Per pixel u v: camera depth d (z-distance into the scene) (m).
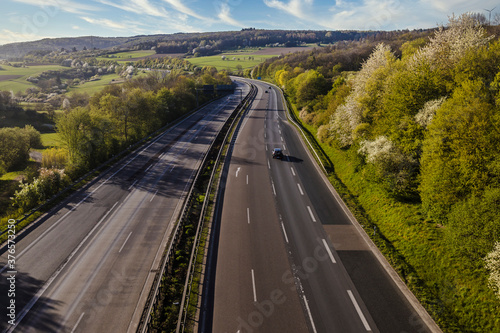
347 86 57.19
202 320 17.83
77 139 44.66
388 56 43.91
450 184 24.31
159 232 27.77
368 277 21.58
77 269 22.77
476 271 20.53
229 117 82.31
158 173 42.88
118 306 19.25
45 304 19.39
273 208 31.83
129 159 48.78
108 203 33.69
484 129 23.27
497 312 17.95
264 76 193.88
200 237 26.34
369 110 40.66
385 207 30.72
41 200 34.19
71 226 28.91
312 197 34.56
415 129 31.02
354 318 18.05
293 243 25.66
